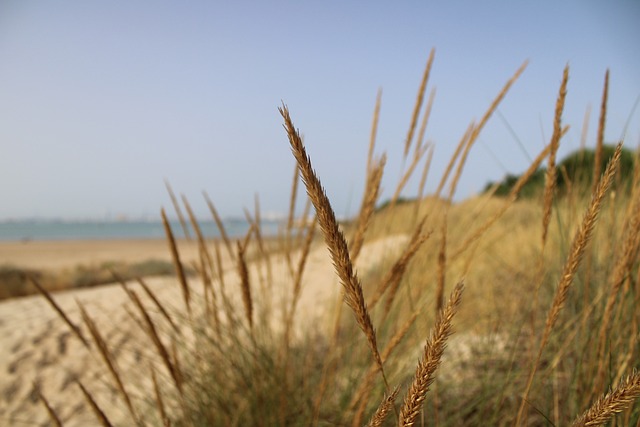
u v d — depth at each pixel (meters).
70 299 3.15
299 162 0.27
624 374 0.67
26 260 11.67
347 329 1.11
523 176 0.66
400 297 1.01
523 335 1.05
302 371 1.11
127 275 5.74
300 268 0.93
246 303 0.84
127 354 1.42
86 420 1.28
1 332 2.18
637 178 0.74
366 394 0.64
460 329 1.23
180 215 0.97
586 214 0.40
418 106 0.92
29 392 1.57
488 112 0.77
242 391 1.02
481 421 0.86
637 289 0.67
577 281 1.01
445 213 0.74
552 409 0.81
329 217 0.28
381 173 0.67
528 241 1.64
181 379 0.86
